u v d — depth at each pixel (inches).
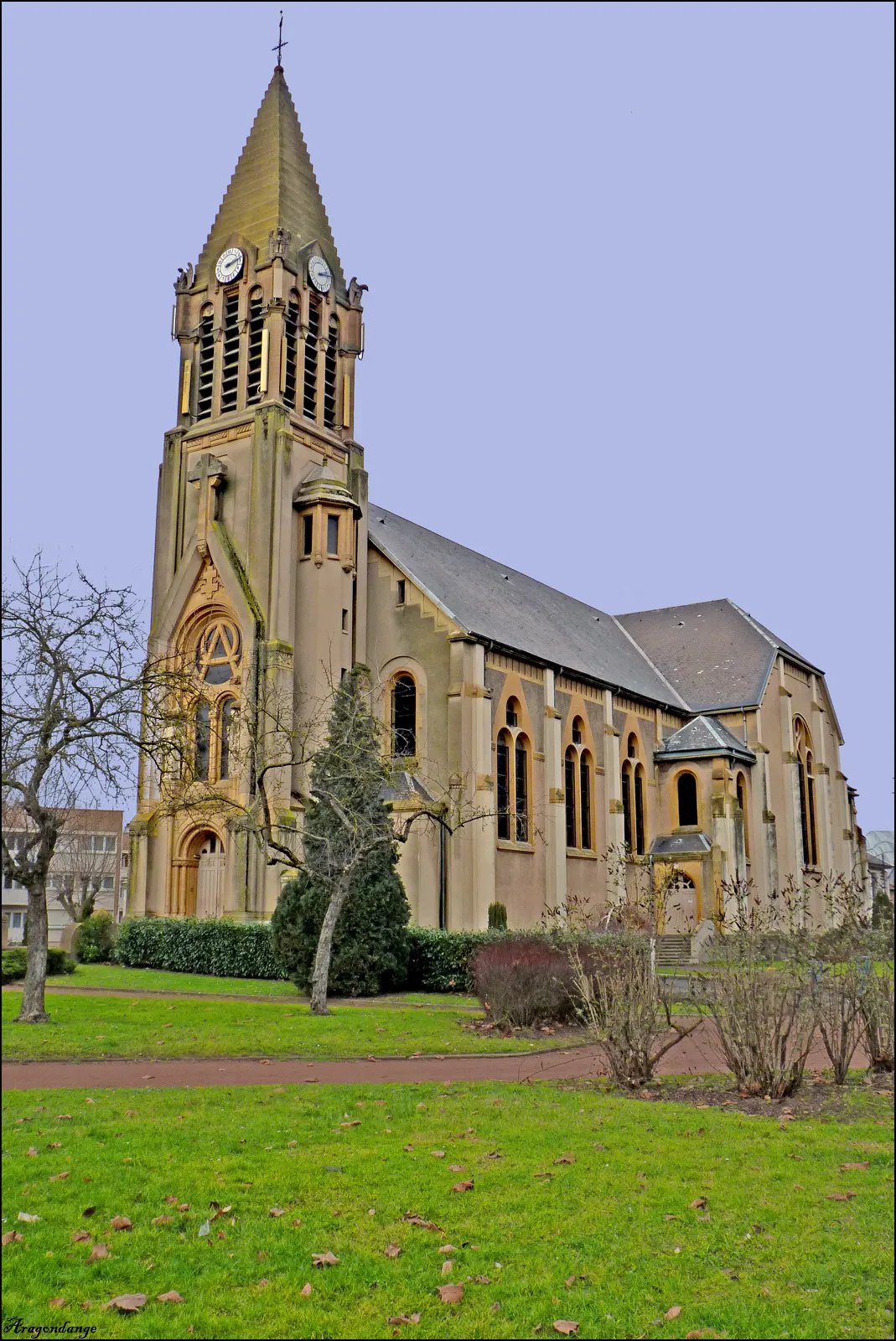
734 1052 743.7
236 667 1900.8
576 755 2177.7
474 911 1764.3
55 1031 970.7
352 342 2178.9
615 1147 575.8
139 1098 686.5
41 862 1065.5
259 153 2187.5
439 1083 762.2
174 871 1910.7
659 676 2817.4
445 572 2175.2
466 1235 451.8
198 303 2142.0
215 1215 469.1
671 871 1803.6
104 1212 470.3
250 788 1670.8
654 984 820.6
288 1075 796.6
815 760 2903.5
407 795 1769.2
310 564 1940.2
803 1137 596.7
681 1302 393.1
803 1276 410.3
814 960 792.9
